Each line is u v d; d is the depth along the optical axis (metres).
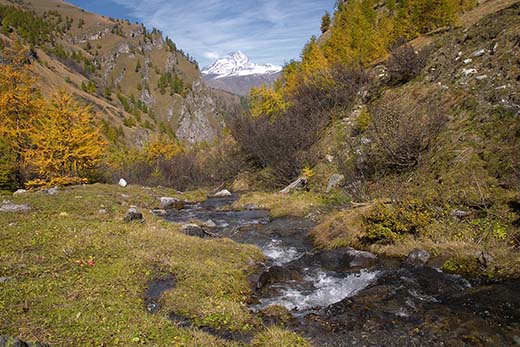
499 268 9.35
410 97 25.17
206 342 6.40
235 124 48.75
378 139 22.25
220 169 48.16
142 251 10.92
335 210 18.67
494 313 7.37
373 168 21.55
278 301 9.15
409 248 11.64
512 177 12.30
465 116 17.80
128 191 26.58
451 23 36.44
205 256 11.59
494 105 16.64
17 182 32.47
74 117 29.62
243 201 25.88
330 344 6.78
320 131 34.31
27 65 33.09
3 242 10.82
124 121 178.50
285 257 13.01
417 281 9.48
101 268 9.59
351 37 49.03
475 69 21.05
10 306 6.92
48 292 7.77
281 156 33.78
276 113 45.56
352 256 11.83
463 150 15.65
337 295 9.43
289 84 55.22
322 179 26.42
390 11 62.03
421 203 13.16
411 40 40.16
